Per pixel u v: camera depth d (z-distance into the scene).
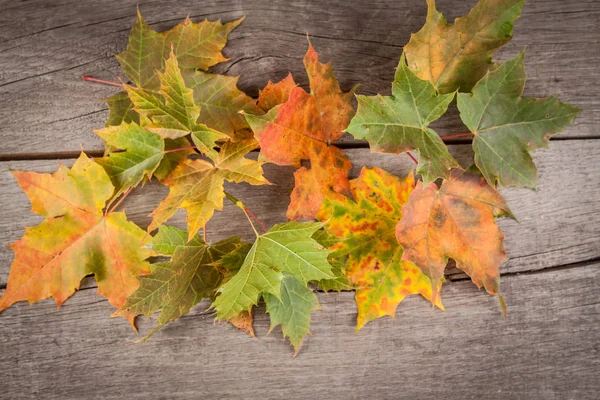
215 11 0.72
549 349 0.74
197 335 0.73
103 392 0.73
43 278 0.68
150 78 0.69
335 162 0.69
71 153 0.72
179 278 0.68
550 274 0.73
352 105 0.72
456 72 0.68
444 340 0.74
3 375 0.72
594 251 0.73
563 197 0.73
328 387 0.73
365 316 0.71
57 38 0.71
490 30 0.67
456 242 0.68
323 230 0.67
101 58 0.72
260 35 0.72
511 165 0.67
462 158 0.72
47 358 0.72
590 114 0.73
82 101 0.72
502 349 0.74
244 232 0.72
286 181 0.72
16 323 0.72
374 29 0.72
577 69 0.73
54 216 0.68
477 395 0.74
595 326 0.74
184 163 0.67
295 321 0.69
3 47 0.71
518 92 0.66
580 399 0.74
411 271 0.71
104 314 0.73
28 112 0.71
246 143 0.67
